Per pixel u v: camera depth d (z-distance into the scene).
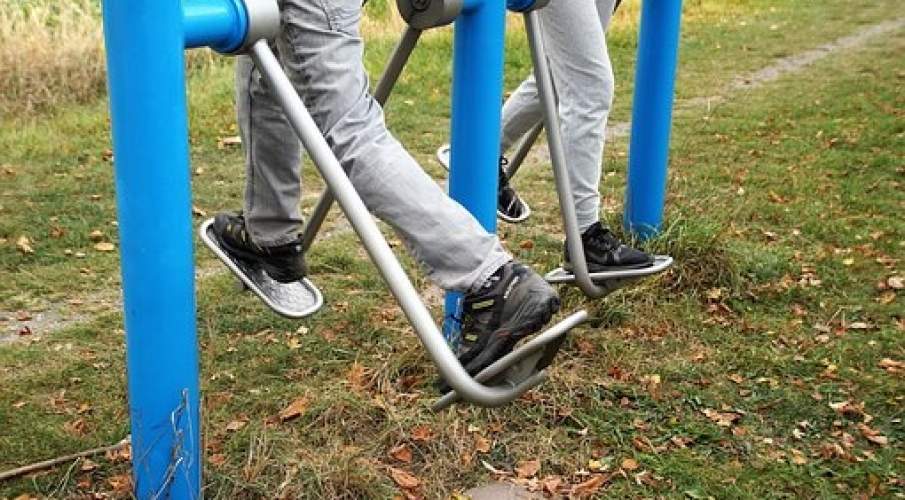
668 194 4.88
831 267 4.43
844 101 8.64
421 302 2.02
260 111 2.65
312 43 2.10
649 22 4.02
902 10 14.94
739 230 4.95
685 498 2.64
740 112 8.27
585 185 3.24
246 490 2.55
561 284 3.49
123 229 1.96
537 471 2.75
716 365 3.43
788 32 12.92
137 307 2.00
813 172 6.26
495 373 2.10
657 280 3.94
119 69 1.86
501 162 3.77
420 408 2.95
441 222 2.11
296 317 2.91
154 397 2.06
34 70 8.53
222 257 2.91
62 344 3.63
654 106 4.10
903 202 5.58
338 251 4.64
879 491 2.70
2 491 2.61
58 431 2.93
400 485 2.65
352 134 2.11
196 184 6.14
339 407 2.91
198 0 1.95
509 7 2.84
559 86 3.20
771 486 2.71
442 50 10.41
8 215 5.30
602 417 3.03
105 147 6.93
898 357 3.54
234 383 3.22
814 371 3.41
